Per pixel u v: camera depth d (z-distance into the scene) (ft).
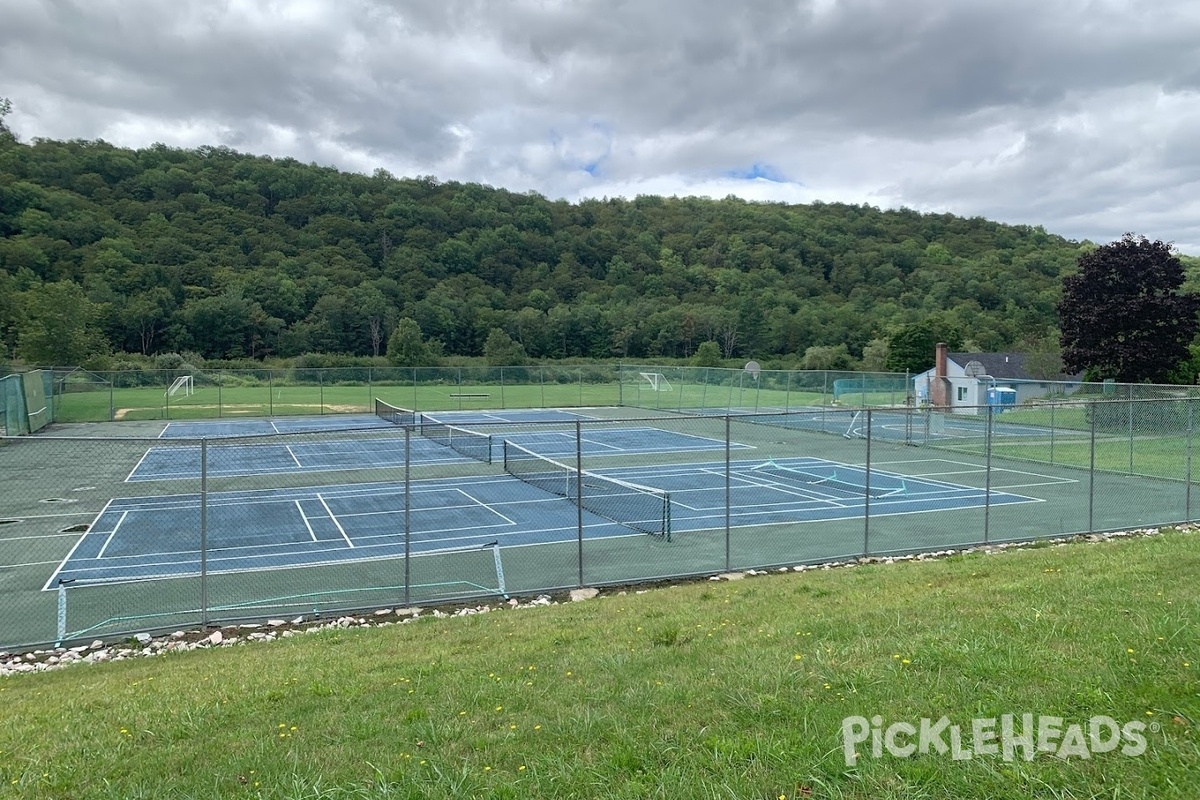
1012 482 81.35
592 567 49.96
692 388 179.52
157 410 156.04
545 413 166.61
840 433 127.24
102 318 245.86
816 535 58.39
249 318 275.80
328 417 159.43
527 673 22.31
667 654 23.07
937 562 44.14
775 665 19.85
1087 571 32.99
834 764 13.58
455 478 86.48
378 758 15.65
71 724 20.35
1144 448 98.63
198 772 15.55
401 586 45.78
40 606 43.09
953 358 177.37
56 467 97.04
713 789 13.03
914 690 17.11
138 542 58.29
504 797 13.37
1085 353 147.74
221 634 37.52
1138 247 146.00
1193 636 19.45
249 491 79.15
